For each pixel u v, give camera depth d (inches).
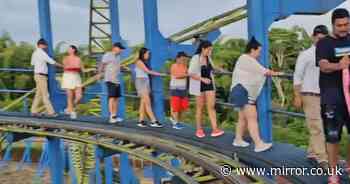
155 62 435.8
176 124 384.5
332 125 183.5
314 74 223.6
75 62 466.9
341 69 175.3
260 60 287.4
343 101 180.2
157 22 438.6
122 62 519.5
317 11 293.6
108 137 389.4
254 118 268.2
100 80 556.1
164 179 410.3
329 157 188.4
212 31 506.9
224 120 863.7
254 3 287.4
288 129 869.8
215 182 234.8
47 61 474.6
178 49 443.8
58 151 487.5
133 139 354.0
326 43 178.7
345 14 174.2
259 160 249.0
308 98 226.4
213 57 1157.1
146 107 400.8
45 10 526.9
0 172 826.8
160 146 317.1
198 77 313.1
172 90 380.2
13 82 1419.8
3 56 1628.9
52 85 530.3
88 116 502.6
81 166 659.4
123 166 503.2
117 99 440.8
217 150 283.3
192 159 271.7
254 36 287.3
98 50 868.6
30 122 463.8
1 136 527.5
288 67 1188.5
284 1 289.3
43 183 733.9
